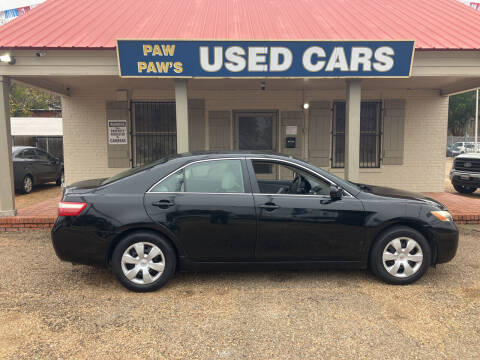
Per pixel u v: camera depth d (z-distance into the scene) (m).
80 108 9.34
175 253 4.01
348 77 6.30
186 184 3.99
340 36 6.84
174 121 9.50
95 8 8.38
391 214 4.04
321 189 4.15
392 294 3.89
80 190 3.99
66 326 3.21
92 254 3.84
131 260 3.87
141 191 3.92
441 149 9.68
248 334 3.10
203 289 4.02
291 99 9.48
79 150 9.45
